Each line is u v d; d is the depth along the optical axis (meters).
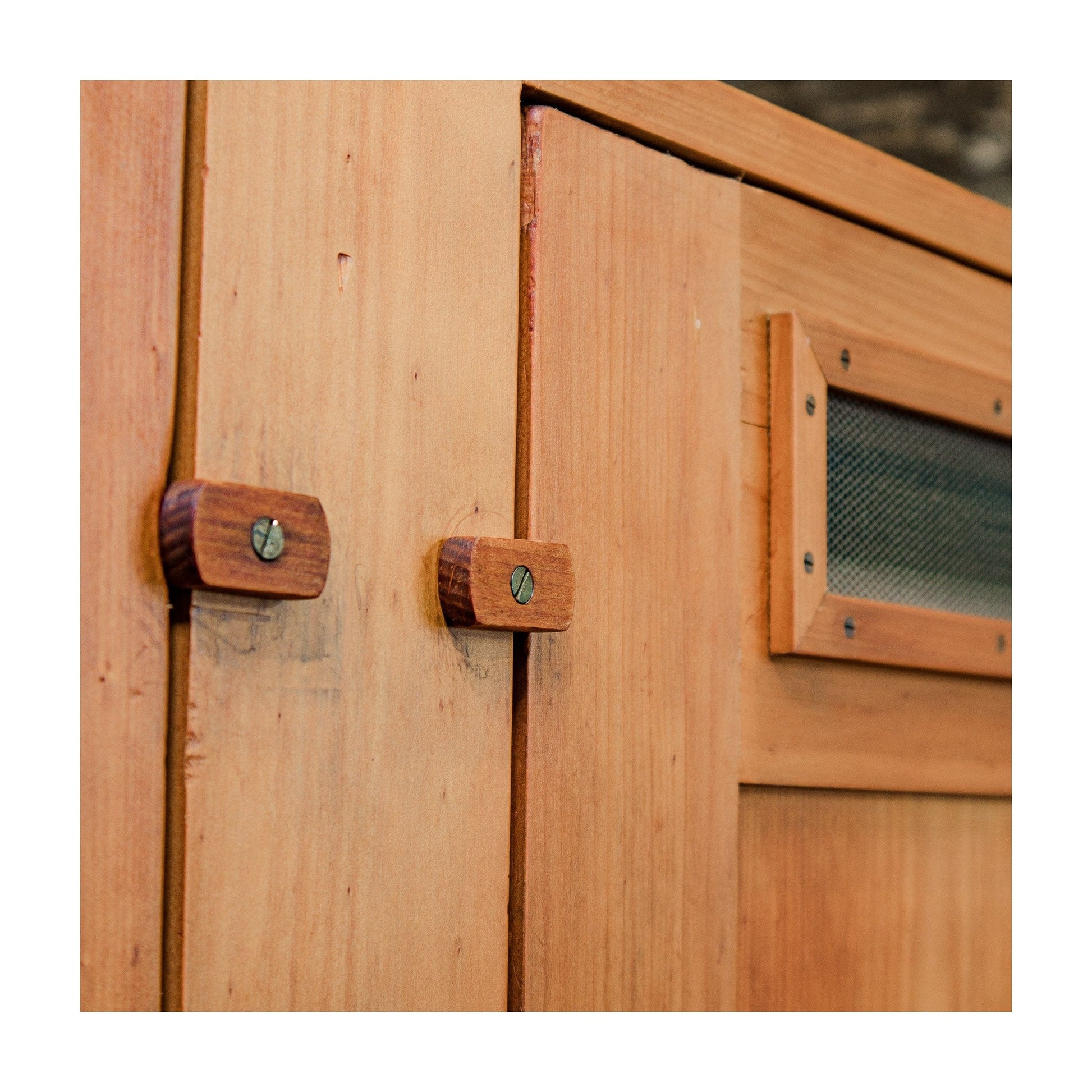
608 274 0.70
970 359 0.96
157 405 0.53
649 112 0.73
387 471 0.59
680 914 0.71
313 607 0.56
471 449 0.63
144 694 0.51
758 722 0.77
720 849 0.73
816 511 0.80
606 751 0.68
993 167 1.14
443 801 0.60
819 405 0.81
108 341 0.52
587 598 0.67
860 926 0.84
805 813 0.81
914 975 0.87
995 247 0.98
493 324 0.64
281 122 0.57
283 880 0.54
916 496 0.89
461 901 0.60
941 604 0.91
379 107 0.61
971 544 0.94
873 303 0.89
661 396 0.72
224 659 0.53
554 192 0.68
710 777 0.73
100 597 0.51
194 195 0.54
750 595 0.78
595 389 0.69
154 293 0.53
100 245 0.52
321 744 0.56
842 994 0.82
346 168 0.59
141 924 0.51
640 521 0.71
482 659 0.62
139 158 0.53
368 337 0.59
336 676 0.57
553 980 0.64
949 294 0.95
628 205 0.72
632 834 0.68
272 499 0.53
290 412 0.56
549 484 0.66
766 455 0.80
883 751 0.85
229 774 0.53
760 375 0.80
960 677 0.92
